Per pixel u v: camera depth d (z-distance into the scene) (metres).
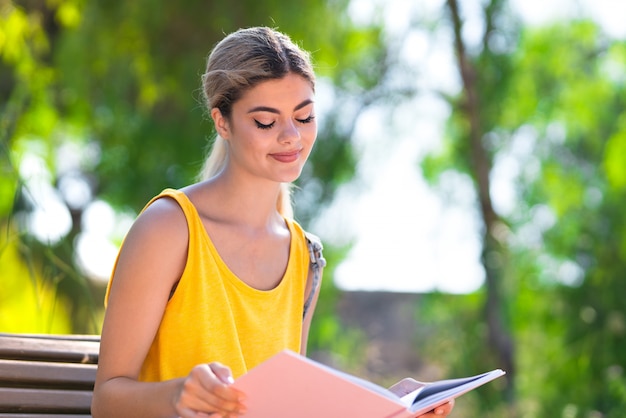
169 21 14.77
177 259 3.87
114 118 15.52
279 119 3.95
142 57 14.93
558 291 16.38
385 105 16.44
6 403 3.97
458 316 16.09
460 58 16.27
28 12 15.33
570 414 15.45
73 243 11.93
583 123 17.53
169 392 3.46
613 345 15.80
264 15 14.60
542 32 17.52
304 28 14.80
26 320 8.32
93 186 17.33
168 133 15.33
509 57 16.44
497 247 16.14
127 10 14.67
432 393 3.72
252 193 4.09
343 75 16.23
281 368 3.14
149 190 15.71
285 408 3.29
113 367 3.76
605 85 17.55
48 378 4.08
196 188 4.09
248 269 4.08
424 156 16.98
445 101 16.66
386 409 3.33
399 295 22.06
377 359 20.55
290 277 4.21
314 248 4.34
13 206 6.46
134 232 3.86
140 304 3.79
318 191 15.80
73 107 15.29
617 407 15.33
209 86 4.04
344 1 15.34
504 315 15.87
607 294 16.08
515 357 15.90
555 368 15.97
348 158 16.02
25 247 6.38
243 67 3.92
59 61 14.84
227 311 3.93
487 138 16.88
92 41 14.74
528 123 17.59
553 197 17.22
